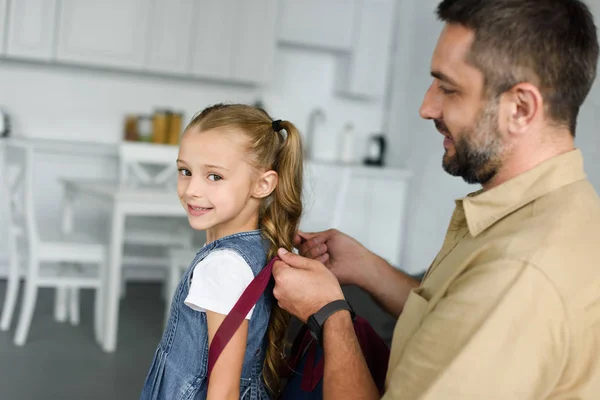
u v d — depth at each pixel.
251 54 5.01
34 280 3.38
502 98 1.00
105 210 4.91
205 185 1.20
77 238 3.60
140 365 3.29
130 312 4.20
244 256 1.20
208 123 1.21
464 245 1.07
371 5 5.45
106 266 3.50
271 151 1.26
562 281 0.90
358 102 5.76
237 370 1.15
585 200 0.99
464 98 1.02
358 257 1.51
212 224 1.21
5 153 3.56
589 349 0.92
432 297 1.07
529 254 0.91
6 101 4.74
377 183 5.37
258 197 1.26
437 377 0.91
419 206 5.34
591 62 1.00
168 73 4.84
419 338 0.98
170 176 4.46
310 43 5.34
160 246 5.11
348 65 5.51
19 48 4.45
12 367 3.09
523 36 0.97
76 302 3.84
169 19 4.77
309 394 1.22
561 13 0.97
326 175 3.91
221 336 1.12
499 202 1.02
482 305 0.91
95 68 4.91
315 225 3.94
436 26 5.22
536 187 1.00
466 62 1.00
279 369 1.32
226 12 4.91
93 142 4.94
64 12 4.52
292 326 1.76
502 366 0.89
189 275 1.22
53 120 4.87
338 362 1.10
